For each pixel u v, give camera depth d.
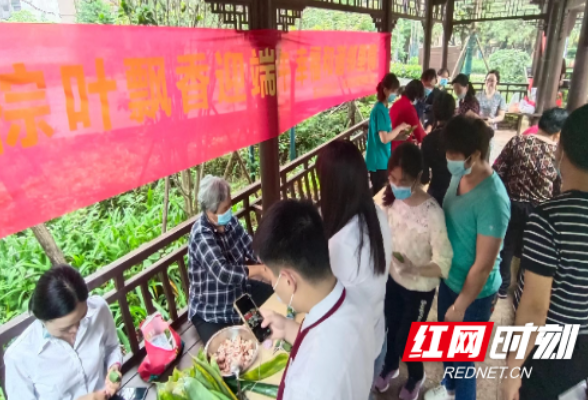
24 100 1.46
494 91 4.97
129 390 1.71
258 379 1.52
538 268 1.12
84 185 1.69
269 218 0.92
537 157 2.51
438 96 2.74
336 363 0.86
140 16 3.82
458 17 7.82
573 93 4.36
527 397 1.30
